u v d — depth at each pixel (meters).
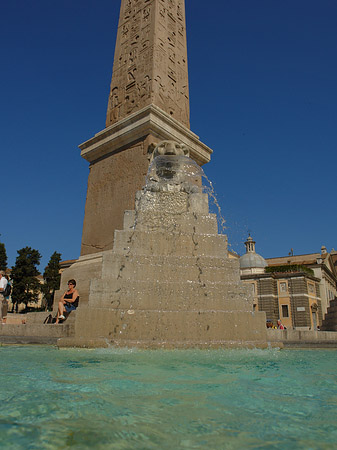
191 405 2.12
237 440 1.58
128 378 2.89
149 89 10.96
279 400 2.29
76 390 2.42
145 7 12.70
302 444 1.54
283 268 50.12
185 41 13.16
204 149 11.66
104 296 5.76
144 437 1.59
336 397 2.40
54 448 1.43
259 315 5.79
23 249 50.50
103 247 9.95
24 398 2.17
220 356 4.52
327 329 14.90
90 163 11.62
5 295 10.02
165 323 5.53
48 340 5.91
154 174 9.07
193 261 6.41
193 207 8.03
